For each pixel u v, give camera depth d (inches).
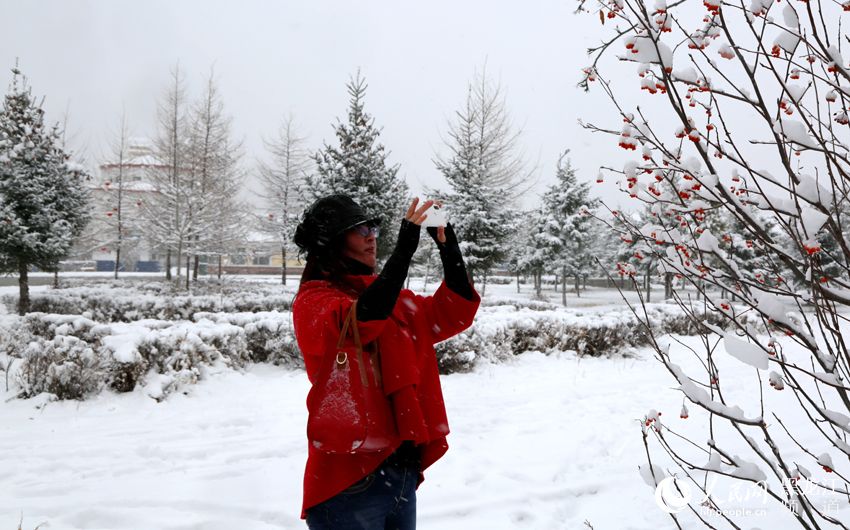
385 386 68.2
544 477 176.7
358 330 64.1
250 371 326.3
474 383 319.0
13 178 594.9
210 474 176.7
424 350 76.8
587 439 218.2
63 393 259.1
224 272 1905.8
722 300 75.4
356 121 687.1
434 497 161.0
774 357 71.1
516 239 1194.0
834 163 67.9
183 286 1034.7
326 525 67.2
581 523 149.9
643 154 75.9
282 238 1179.3
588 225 1182.3
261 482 171.0
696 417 254.2
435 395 76.0
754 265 86.4
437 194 858.1
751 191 78.4
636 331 434.3
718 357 409.1
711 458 79.4
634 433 227.1
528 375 344.2
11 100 627.5
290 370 333.7
